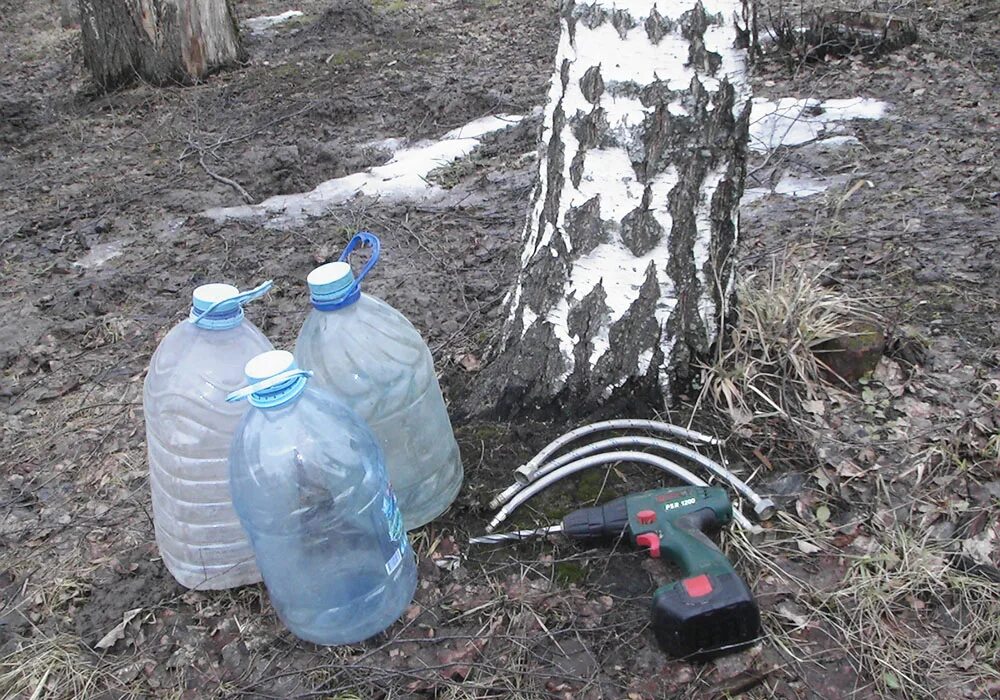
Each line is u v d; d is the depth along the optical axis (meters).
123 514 2.94
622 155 2.48
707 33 2.37
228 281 4.49
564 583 2.41
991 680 2.10
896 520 2.51
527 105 6.64
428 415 2.51
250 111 7.16
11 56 9.55
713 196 2.57
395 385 2.41
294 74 7.91
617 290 2.65
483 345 3.41
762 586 2.36
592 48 2.43
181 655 2.36
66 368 3.90
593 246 2.61
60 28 10.44
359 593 2.25
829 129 5.60
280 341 3.89
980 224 4.07
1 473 3.24
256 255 4.73
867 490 2.60
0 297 4.58
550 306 2.72
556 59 2.58
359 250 4.62
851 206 4.43
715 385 2.79
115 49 7.87
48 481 3.17
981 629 2.20
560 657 2.23
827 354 2.98
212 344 2.33
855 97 6.08
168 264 4.76
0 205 5.85
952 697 2.07
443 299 4.03
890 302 3.46
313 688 2.22
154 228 5.25
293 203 5.42
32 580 2.70
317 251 4.69
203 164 6.07
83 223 5.42
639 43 2.38
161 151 6.59
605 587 2.38
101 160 6.54
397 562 2.27
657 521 2.37
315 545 2.20
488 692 2.17
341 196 5.44
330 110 6.84
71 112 7.78
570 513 2.49
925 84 6.15
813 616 2.28
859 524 2.50
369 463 2.18
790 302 3.09
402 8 9.83
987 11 7.46
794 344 2.96
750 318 3.01
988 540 2.43
